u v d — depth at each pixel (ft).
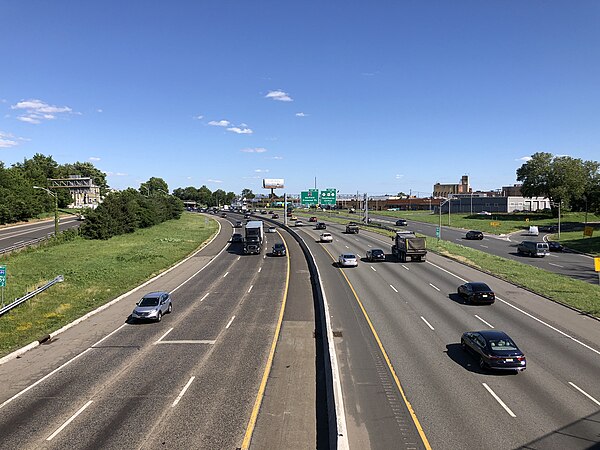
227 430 47.98
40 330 89.51
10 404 55.93
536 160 409.90
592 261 184.24
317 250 210.59
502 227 337.31
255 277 149.69
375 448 43.50
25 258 169.27
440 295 114.42
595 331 82.94
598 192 370.73
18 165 572.51
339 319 92.27
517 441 44.52
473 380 60.18
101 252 196.54
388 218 450.71
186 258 198.59
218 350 75.46
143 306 97.55
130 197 312.71
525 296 112.47
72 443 45.68
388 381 60.08
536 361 67.41
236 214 533.96
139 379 63.16
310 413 51.80
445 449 43.21
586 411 50.90
